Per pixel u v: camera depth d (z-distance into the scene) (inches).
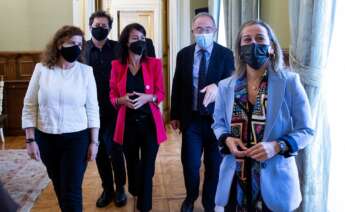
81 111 79.8
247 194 60.6
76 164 79.0
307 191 82.9
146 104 99.6
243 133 61.0
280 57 60.6
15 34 240.7
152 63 102.5
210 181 102.0
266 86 60.1
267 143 56.6
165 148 195.5
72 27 79.0
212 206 101.7
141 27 99.9
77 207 78.4
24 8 239.3
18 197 125.7
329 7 79.4
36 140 78.6
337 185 85.8
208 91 93.4
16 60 237.6
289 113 58.7
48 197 126.1
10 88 235.6
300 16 83.2
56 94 76.8
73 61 78.8
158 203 118.4
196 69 100.2
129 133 101.3
